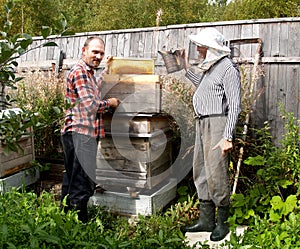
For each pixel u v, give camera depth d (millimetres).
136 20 15578
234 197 3539
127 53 4688
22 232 2283
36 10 12336
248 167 3910
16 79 1340
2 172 3799
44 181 4480
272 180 3562
